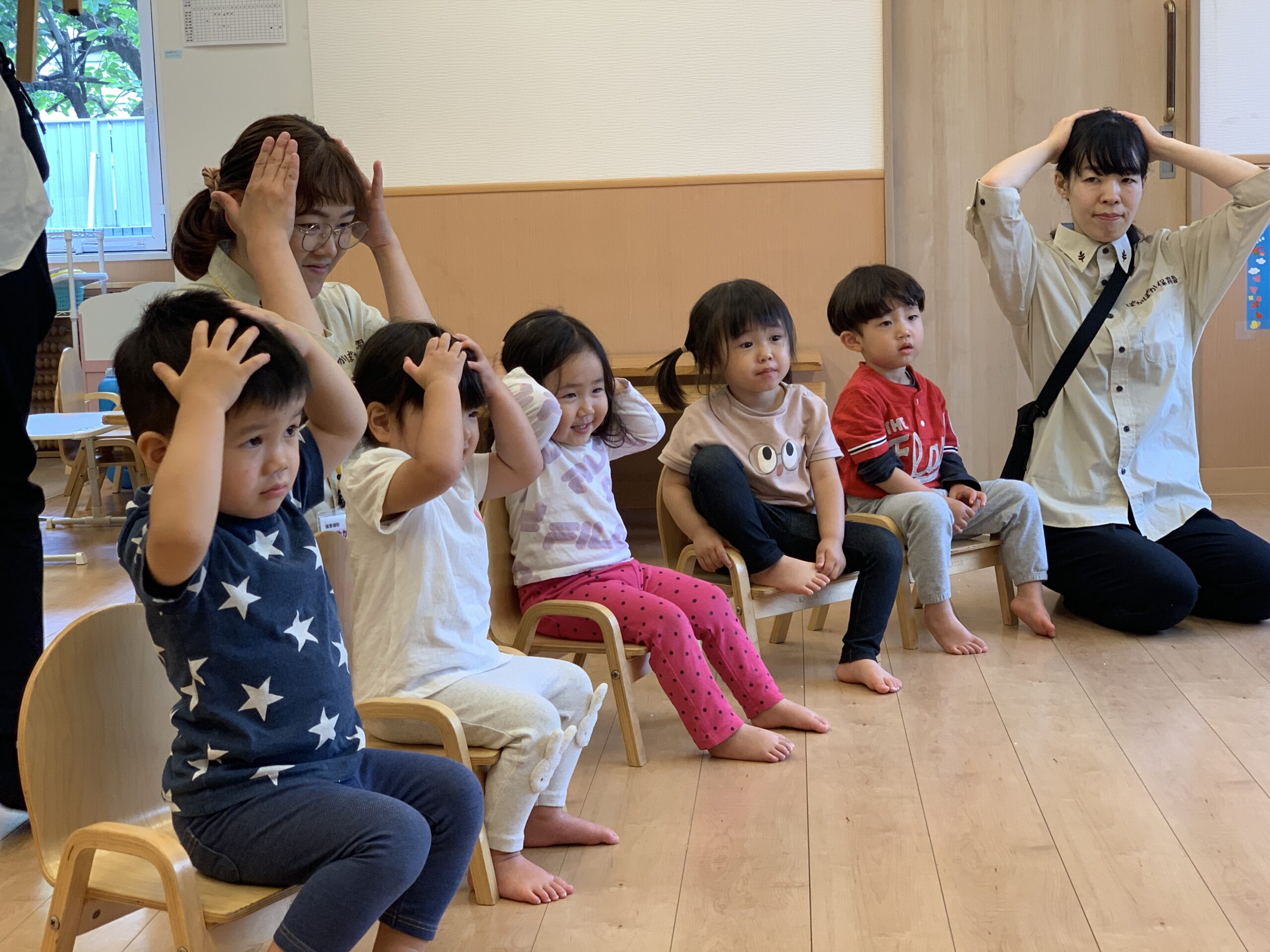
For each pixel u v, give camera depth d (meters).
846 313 2.66
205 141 4.15
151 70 5.90
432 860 1.23
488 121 4.08
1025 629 2.72
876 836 1.68
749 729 2.00
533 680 1.62
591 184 4.08
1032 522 2.67
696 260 4.09
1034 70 4.00
